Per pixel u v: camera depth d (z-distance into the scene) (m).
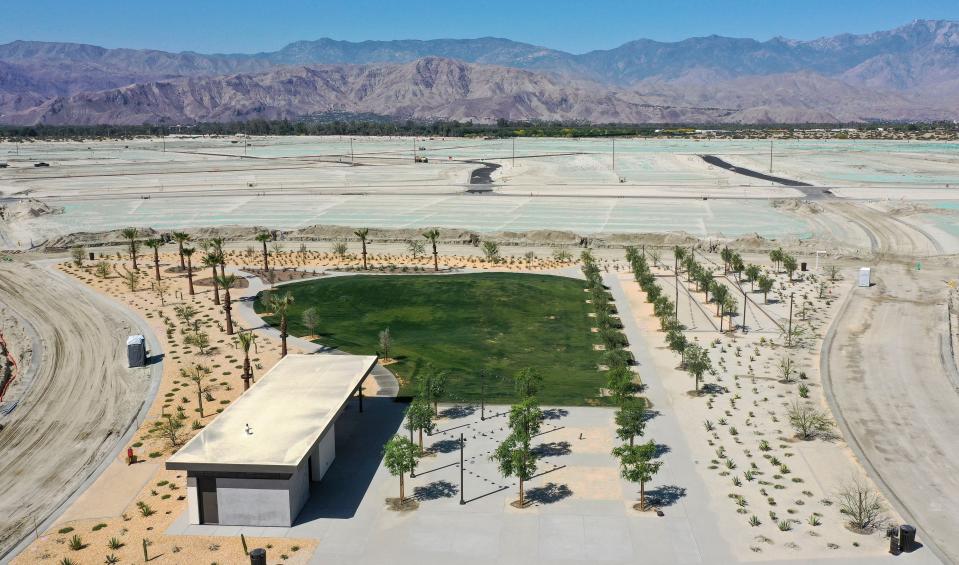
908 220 175.62
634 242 157.00
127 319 103.81
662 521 52.44
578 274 128.38
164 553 49.56
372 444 65.62
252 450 53.94
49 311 108.25
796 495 55.84
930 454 62.41
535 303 109.81
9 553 50.03
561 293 115.19
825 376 80.62
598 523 52.28
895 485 57.44
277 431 57.09
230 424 58.41
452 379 80.81
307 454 53.59
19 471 61.94
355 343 92.94
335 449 64.38
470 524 52.50
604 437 66.00
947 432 66.56
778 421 69.06
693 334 95.94
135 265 132.38
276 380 68.12
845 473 59.16
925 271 130.50
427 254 148.50
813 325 99.31
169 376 82.31
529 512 53.94
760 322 101.00
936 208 184.88
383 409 73.31
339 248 141.62
